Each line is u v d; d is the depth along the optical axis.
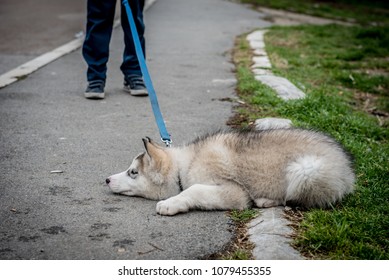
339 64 4.22
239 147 1.91
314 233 1.65
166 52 4.40
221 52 4.50
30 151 2.24
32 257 1.58
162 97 3.03
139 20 2.93
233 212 1.82
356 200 1.89
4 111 2.71
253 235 1.68
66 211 1.80
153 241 1.66
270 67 3.76
